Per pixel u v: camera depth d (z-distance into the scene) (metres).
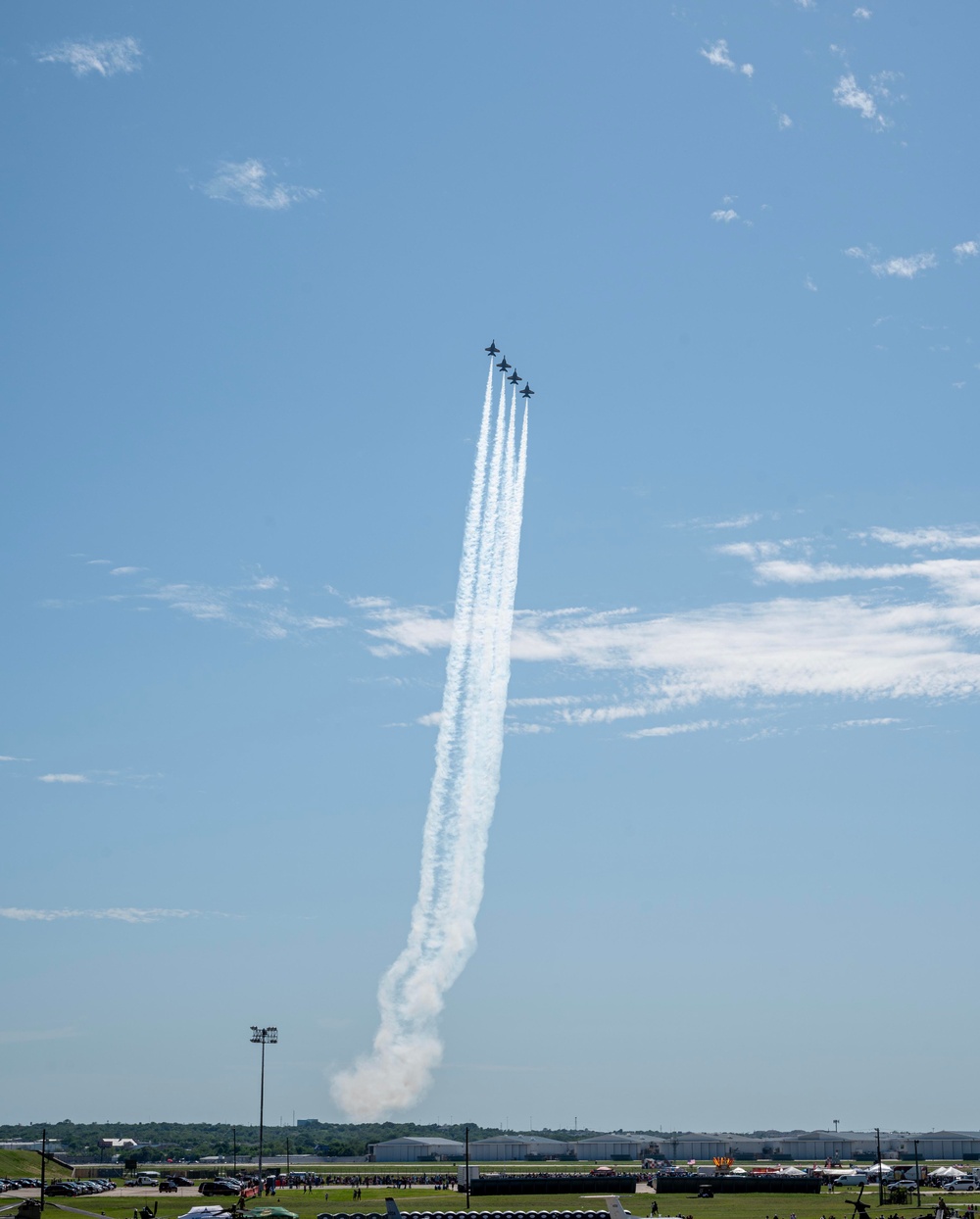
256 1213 136.62
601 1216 132.25
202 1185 185.12
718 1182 181.75
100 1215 144.12
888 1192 174.62
